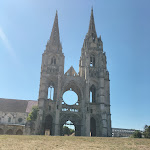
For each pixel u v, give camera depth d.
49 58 108.75
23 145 33.31
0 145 31.61
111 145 38.09
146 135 96.62
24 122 103.25
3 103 110.00
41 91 96.25
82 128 94.75
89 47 117.00
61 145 35.50
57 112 92.50
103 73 109.38
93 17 135.00
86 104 97.12
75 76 106.00
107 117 101.62
